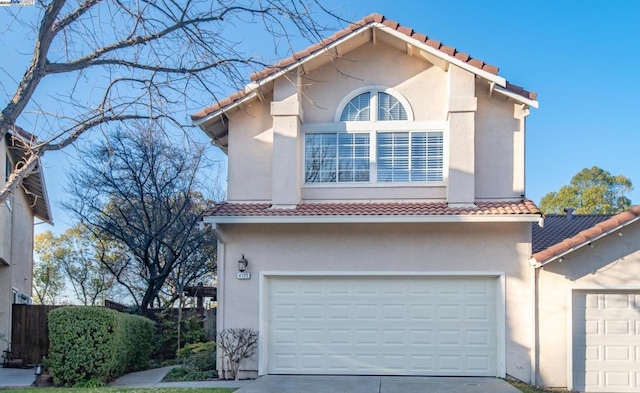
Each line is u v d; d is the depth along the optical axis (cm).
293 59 1284
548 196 3806
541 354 1231
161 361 1758
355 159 1357
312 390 1087
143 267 2714
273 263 1298
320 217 1239
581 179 3700
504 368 1230
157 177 2258
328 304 1293
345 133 1366
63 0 706
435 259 1270
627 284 1229
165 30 772
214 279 3080
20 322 1816
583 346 1234
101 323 1241
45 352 1792
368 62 1377
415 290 1281
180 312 1908
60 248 3884
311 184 1354
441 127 1341
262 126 1369
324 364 1278
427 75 1364
